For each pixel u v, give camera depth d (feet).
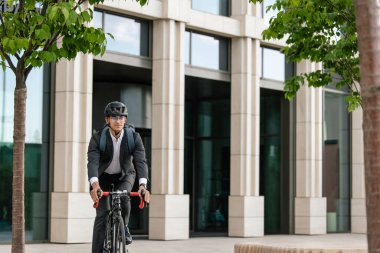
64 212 76.33
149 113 95.14
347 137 113.39
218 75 95.04
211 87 100.53
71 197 76.48
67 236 75.97
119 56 83.41
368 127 18.30
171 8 87.15
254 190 96.73
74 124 77.61
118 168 34.86
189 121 107.96
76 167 77.66
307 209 103.55
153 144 87.40
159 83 87.04
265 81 100.68
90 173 33.47
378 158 18.15
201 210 106.32
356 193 112.47
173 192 87.35
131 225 94.07
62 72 77.82
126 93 93.09
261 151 108.06
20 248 36.09
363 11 18.53
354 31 53.98
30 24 35.09
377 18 18.47
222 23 94.07
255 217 96.32
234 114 96.32
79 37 36.17
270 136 107.04
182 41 88.74
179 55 88.48
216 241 85.30
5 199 74.90
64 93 77.61
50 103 78.07
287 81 59.77
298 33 56.54
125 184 34.50
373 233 18.07
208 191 106.22
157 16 86.58
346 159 113.09
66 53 36.50
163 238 85.66
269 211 106.42
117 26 84.07
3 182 74.79
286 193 104.68
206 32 93.86
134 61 85.25
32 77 77.00
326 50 57.36
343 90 113.19
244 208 94.89
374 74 18.30
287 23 56.24
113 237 33.22
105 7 81.82
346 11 53.36
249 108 96.32
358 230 111.65
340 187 111.75
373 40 18.39
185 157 106.63
